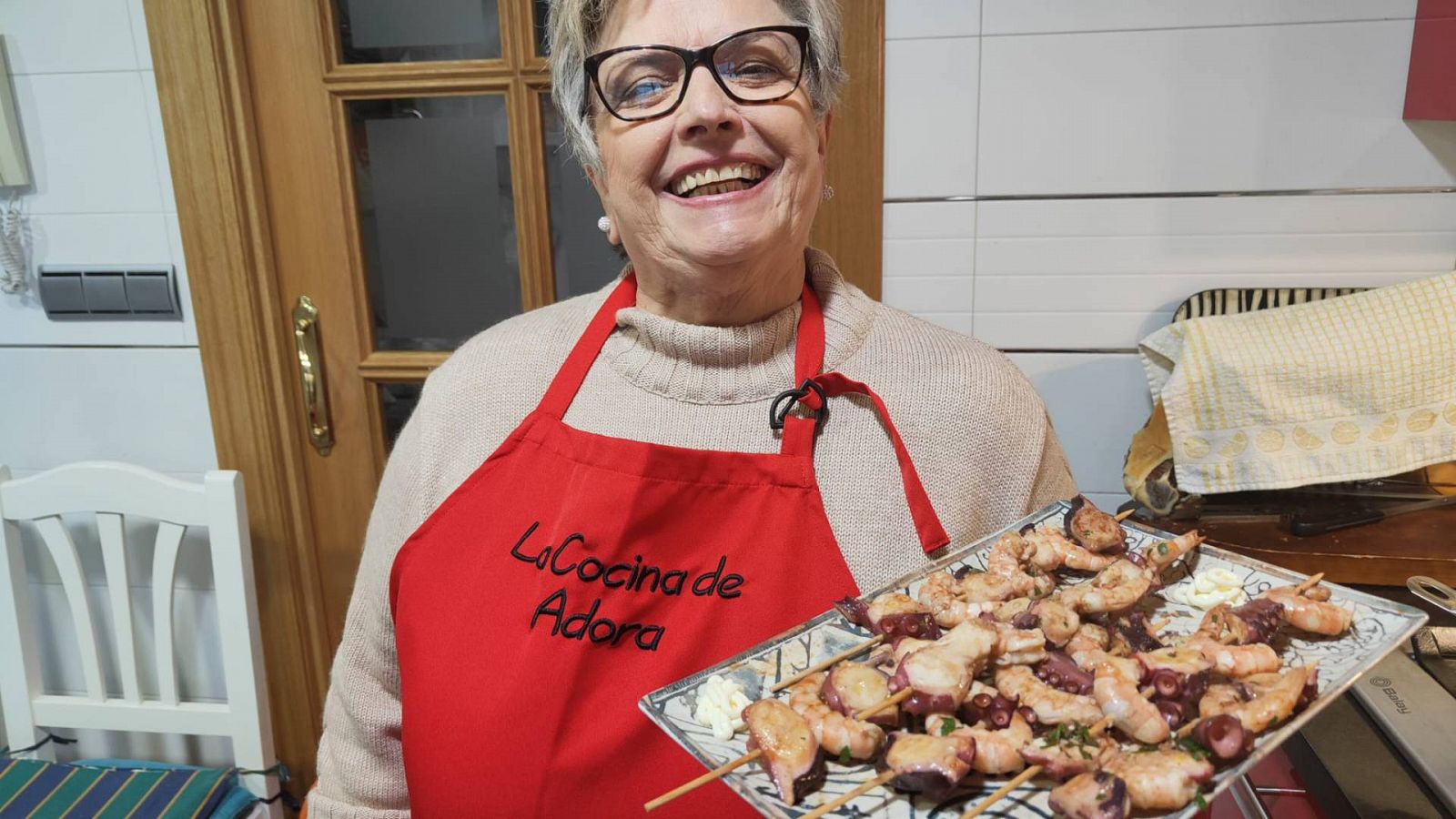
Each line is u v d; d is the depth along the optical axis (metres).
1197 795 0.55
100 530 1.60
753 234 0.79
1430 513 1.28
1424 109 1.31
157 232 1.60
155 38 1.49
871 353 0.91
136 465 1.62
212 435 1.69
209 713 1.63
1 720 1.80
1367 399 1.25
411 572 0.94
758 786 0.59
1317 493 1.31
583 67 0.84
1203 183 1.42
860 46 1.42
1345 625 0.68
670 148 0.79
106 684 1.83
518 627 0.86
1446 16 1.26
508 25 1.48
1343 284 1.43
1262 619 0.67
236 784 1.58
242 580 1.58
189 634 1.79
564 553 0.85
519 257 1.59
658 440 0.90
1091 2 1.38
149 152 1.56
